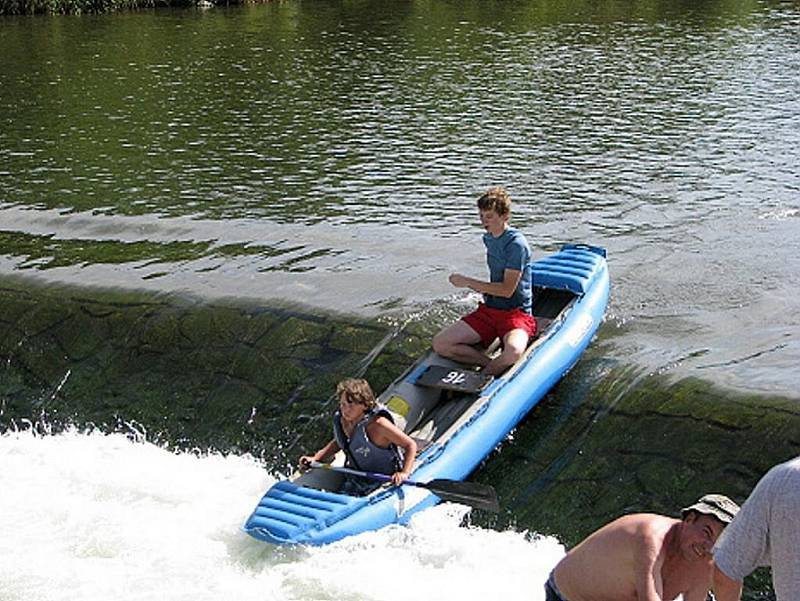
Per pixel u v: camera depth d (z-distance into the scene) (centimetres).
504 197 1194
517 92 2706
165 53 3256
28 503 1081
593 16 3850
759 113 2462
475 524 1065
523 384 1171
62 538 1019
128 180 2055
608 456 1129
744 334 1341
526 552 1002
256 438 1249
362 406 1043
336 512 984
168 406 1312
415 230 1759
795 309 1423
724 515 638
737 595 631
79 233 1773
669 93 2669
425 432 1147
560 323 1250
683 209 1850
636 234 1738
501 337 1211
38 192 1992
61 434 1272
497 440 1141
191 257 1633
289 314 1402
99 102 2661
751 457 1073
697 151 2184
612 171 2066
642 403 1174
